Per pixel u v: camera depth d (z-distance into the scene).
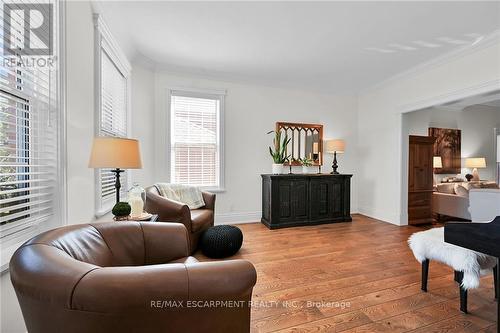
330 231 3.52
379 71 3.64
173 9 2.22
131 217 1.92
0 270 1.06
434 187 4.57
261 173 4.12
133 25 2.49
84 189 1.83
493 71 2.64
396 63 3.35
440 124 5.22
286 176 3.72
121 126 2.83
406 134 3.86
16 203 1.29
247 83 4.01
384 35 2.63
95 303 0.64
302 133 4.30
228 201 3.95
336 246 2.89
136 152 1.79
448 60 3.08
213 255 2.53
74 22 1.67
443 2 2.07
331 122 4.52
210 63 3.41
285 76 3.87
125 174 2.94
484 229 1.30
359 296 1.83
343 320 1.55
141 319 0.69
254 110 4.06
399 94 3.83
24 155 1.34
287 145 4.21
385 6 2.14
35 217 1.36
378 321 1.55
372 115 4.37
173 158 3.70
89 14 1.92
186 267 0.76
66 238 1.02
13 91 1.21
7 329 1.13
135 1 2.11
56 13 1.48
